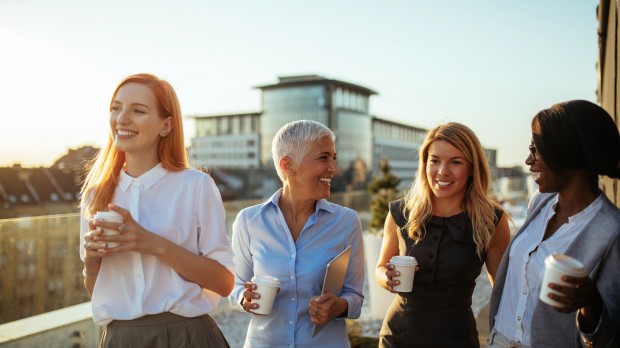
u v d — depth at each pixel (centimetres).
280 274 213
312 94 7081
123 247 164
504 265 191
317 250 215
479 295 682
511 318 183
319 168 210
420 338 229
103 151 193
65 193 3562
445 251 229
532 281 173
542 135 160
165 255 171
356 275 227
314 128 210
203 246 193
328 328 212
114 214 164
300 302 212
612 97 411
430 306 229
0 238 370
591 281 139
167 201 188
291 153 210
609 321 142
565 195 165
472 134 231
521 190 2080
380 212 688
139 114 181
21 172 3572
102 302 183
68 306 422
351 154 7306
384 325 244
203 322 191
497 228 235
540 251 172
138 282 180
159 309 180
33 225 394
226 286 193
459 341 226
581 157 156
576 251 159
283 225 218
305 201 220
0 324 363
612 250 150
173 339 183
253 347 216
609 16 446
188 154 203
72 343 361
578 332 155
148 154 190
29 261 391
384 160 705
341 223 222
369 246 577
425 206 236
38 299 396
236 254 231
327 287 199
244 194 7212
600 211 159
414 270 214
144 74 186
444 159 227
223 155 8075
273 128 7350
